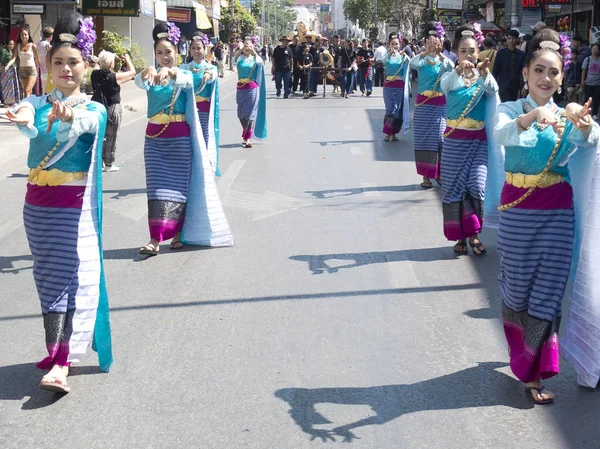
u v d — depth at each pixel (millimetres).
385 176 11336
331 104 23609
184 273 6816
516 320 4504
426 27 9750
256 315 5805
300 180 11039
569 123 4230
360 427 4137
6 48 19766
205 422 4207
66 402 4461
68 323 4520
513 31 14375
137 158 13078
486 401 4426
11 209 9445
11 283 6680
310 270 6891
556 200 4336
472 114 7094
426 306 5984
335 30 121312
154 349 5199
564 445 3941
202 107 10422
